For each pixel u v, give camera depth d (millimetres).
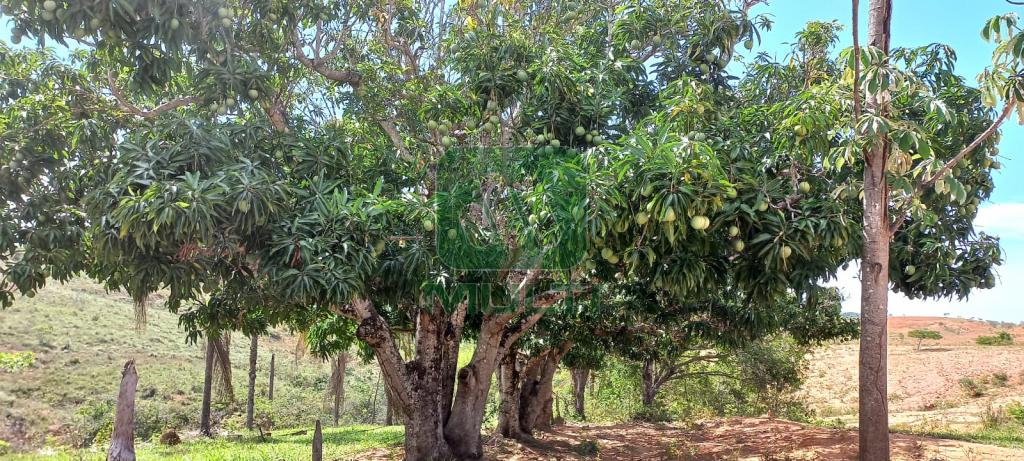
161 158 6059
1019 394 24203
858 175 7492
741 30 8141
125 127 7922
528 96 7914
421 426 9406
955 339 47438
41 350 25078
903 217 6668
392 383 9273
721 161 6457
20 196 7422
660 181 5336
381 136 10000
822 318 15062
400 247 7320
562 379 37156
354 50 9992
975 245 7703
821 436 12094
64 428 18984
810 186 6879
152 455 13219
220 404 21812
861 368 6695
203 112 7855
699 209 5441
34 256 7293
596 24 9281
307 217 6195
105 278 8461
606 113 7574
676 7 8492
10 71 7789
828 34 9055
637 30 8297
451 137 8328
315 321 11680
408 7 9602
